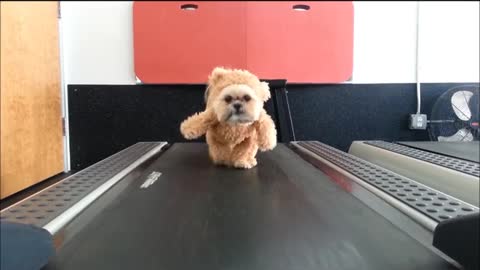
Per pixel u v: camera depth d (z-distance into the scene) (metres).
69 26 1.89
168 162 1.08
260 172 0.93
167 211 0.62
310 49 1.90
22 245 0.39
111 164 1.03
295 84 1.94
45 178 1.90
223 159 0.99
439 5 1.93
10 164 1.65
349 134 1.98
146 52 1.87
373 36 1.94
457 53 1.96
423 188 0.77
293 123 1.96
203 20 1.86
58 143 1.94
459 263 0.42
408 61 1.96
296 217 0.59
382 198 0.70
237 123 0.85
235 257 0.44
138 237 0.50
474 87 1.79
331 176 0.89
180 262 0.43
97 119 1.94
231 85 0.85
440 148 1.49
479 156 1.29
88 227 0.54
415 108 1.98
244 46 1.88
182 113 1.93
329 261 0.44
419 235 0.52
